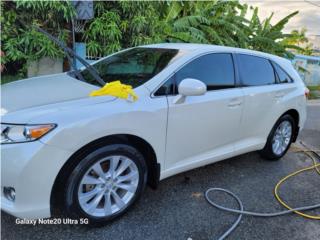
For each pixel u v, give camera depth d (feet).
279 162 14.19
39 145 6.71
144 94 8.57
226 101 10.52
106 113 7.59
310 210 10.15
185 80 8.82
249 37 34.27
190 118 9.48
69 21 18.86
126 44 20.51
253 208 9.91
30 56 17.97
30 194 6.86
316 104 32.22
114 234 8.13
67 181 7.44
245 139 12.12
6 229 7.97
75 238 7.85
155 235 8.21
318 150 16.40
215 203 10.01
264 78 12.59
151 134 8.58
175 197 10.17
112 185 8.33
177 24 25.62
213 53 10.69
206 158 10.62
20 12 17.53
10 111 7.18
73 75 10.91
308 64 49.14
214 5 29.45
